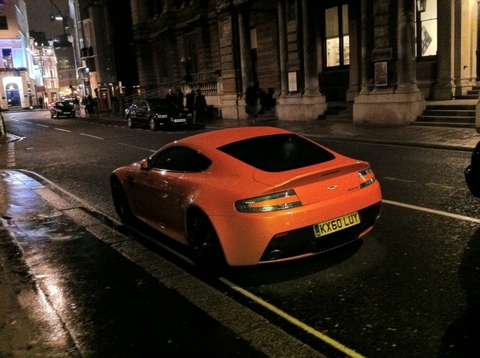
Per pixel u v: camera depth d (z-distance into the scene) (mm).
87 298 4559
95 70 50094
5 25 70438
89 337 3795
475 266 4691
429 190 7879
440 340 3430
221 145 5297
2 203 9094
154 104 24297
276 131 5715
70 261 5641
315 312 4023
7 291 4793
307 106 20938
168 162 5805
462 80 18250
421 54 19234
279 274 4859
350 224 4711
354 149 12984
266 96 25438
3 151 19000
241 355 3396
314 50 20859
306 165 4898
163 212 5723
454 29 17938
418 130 15164
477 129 13727
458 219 6195
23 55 72375
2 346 3674
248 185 4527
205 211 4684
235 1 24391
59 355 3518
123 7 47062
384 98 17266
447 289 4242
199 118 24672
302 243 4445
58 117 42094
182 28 32719
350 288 4414
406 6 16359
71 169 13234
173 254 5770
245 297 4438
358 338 3555
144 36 38156
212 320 3965
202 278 4945
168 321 3998
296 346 3457
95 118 37938
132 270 5227
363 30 18047
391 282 4473
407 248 5309
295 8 21031
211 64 30906
